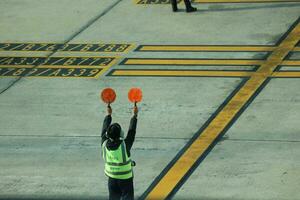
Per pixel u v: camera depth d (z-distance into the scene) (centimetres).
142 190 3541
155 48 5334
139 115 4344
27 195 3556
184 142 4003
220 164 3747
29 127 4294
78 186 3619
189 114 4319
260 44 5275
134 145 3997
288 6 6003
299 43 5253
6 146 4081
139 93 3192
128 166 3161
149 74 4919
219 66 4969
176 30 5631
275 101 4416
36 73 5062
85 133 4184
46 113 4462
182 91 4634
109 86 4775
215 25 5669
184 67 4994
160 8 6134
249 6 6053
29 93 4753
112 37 5584
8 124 4347
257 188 3500
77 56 5297
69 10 6250
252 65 4947
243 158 3794
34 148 4044
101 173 3734
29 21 6044
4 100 4672
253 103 4406
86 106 4519
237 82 4709
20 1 6588
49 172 3775
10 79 4994
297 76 4734
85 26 5847
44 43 5569
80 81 4884
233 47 5253
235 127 4131
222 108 4369
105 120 3284
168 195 3484
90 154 3944
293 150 3850
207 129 4128
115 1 6400
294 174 3609
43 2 6512
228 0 6216
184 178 3634
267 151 3850
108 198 3494
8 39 5691
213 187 3534
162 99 4534
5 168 3834
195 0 6269
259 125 4134
